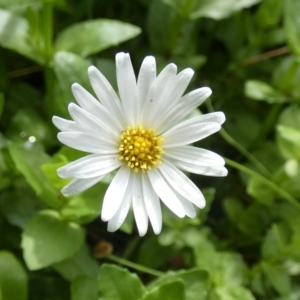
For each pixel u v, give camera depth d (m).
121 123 0.20
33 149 0.22
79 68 0.22
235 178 0.27
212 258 0.23
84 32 0.24
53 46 0.24
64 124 0.19
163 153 0.20
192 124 0.20
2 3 0.22
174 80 0.20
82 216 0.22
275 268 0.24
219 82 0.28
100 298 0.20
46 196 0.22
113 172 0.22
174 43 0.26
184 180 0.20
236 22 0.28
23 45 0.23
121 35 0.24
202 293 0.21
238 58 0.28
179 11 0.25
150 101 0.20
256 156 0.27
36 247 0.21
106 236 0.26
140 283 0.20
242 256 0.26
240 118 0.27
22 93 0.26
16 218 0.23
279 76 0.26
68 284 0.24
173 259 0.25
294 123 0.25
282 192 0.25
